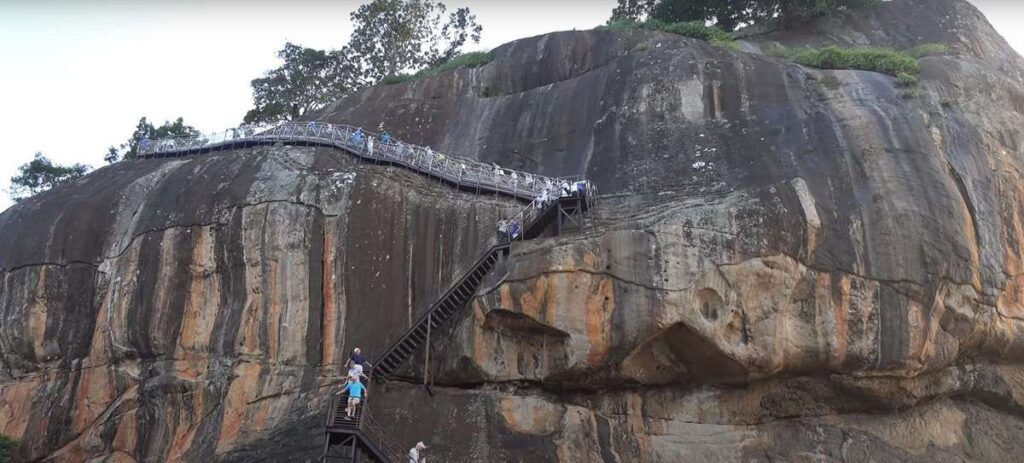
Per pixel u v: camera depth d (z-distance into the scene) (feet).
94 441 71.05
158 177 83.61
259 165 79.77
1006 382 69.26
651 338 60.39
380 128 94.17
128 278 75.41
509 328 64.08
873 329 61.62
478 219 72.54
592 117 83.20
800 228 63.62
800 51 90.89
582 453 60.80
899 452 62.64
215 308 72.43
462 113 94.38
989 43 94.53
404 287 70.59
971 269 64.54
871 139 70.03
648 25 102.42
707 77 80.12
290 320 69.82
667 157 74.33
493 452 60.90
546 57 100.63
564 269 61.98
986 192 70.79
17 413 73.67
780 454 61.62
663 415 63.26
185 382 69.82
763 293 61.41
